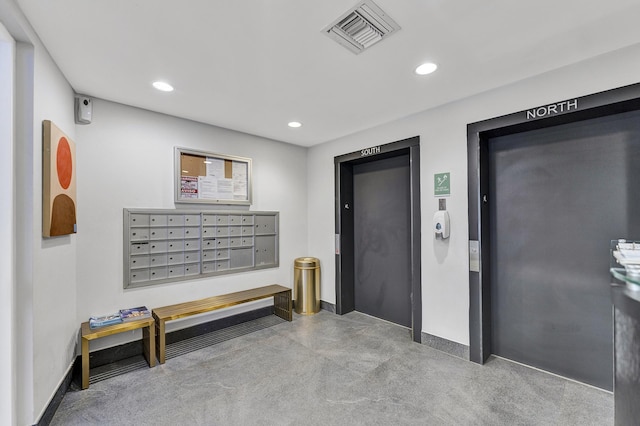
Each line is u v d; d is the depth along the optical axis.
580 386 2.20
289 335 3.20
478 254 2.54
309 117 3.12
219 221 3.38
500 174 2.65
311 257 4.23
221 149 3.43
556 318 2.36
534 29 1.70
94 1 1.45
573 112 2.07
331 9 1.52
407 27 1.68
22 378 1.64
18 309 1.64
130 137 2.78
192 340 3.07
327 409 1.97
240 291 3.56
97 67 2.09
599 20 1.62
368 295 3.87
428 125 2.90
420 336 2.96
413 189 3.03
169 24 1.64
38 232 1.75
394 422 1.84
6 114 1.59
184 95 2.56
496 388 2.19
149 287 2.88
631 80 1.86
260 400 2.06
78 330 2.43
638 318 0.88
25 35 1.61
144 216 2.84
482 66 2.11
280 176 4.02
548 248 2.40
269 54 1.94
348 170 3.98
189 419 1.88
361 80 2.31
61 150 2.02
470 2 1.48
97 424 1.83
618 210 2.08
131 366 2.54
